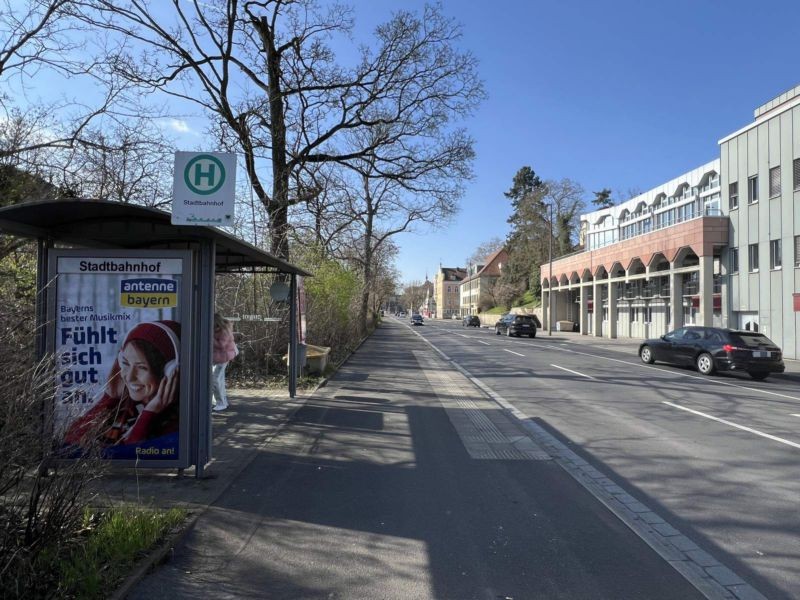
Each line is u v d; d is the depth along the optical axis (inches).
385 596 136.6
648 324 1594.5
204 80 549.6
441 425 342.6
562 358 867.4
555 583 144.5
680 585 144.1
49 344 212.1
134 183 424.5
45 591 125.6
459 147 720.3
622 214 2023.9
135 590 135.9
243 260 352.2
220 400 364.2
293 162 616.4
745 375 690.2
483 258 4370.1
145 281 216.7
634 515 194.5
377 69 641.6
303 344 522.9
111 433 214.2
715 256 1174.3
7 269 350.6
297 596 135.6
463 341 1343.5
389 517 188.9
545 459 268.1
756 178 1011.9
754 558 160.7
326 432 314.7
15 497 129.4
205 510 189.8
